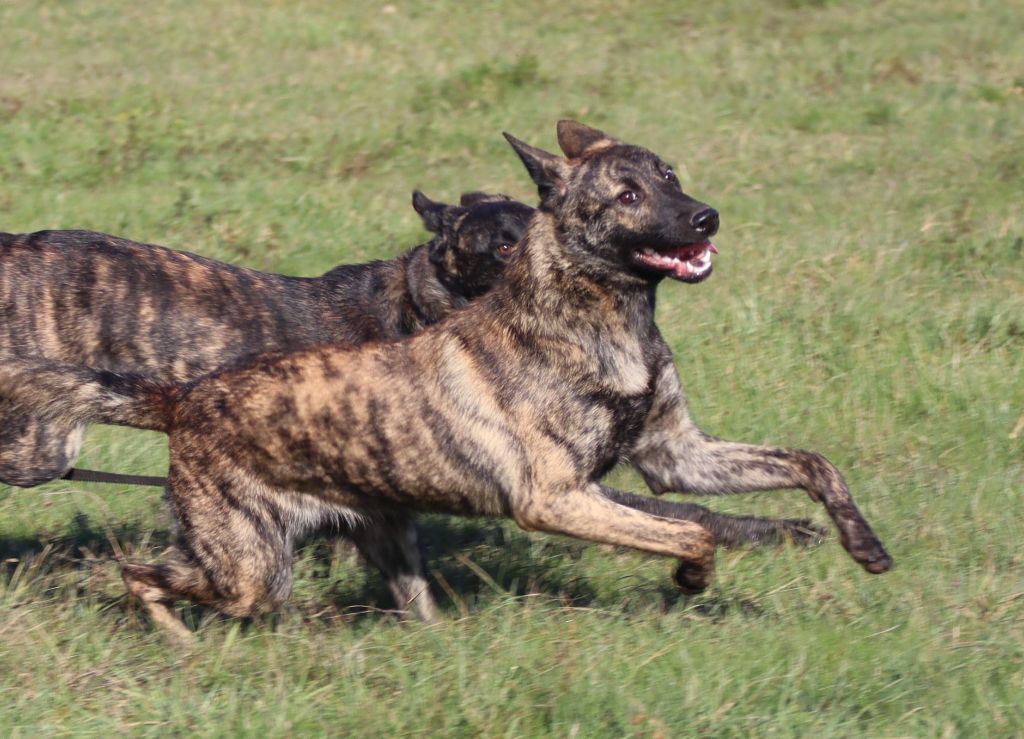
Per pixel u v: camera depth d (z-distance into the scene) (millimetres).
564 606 9750
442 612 10281
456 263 11750
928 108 22500
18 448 10023
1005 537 10664
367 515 9891
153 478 10367
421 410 9305
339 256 17188
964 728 7902
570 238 9305
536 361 9305
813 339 14438
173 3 30172
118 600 10141
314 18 28766
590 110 23078
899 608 9555
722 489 9953
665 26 28109
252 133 22016
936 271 16062
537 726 7992
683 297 15742
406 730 7984
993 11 28156
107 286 11117
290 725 8000
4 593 10023
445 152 21484
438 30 28172
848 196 18922
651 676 8438
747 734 7887
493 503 9508
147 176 20156
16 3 29969
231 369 9547
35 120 22125
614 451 9516
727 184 19719
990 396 13109
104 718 8164
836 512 9477
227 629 9586
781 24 27859
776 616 9617
